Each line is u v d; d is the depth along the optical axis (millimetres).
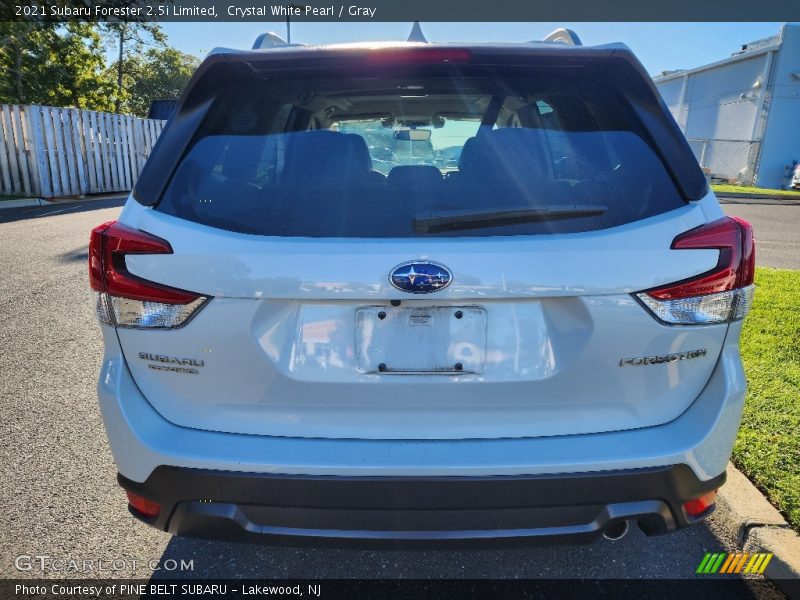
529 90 1892
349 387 1662
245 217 1666
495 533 1692
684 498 1713
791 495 2490
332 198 1681
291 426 1702
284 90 1894
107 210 13070
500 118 2260
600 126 1817
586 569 2266
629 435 1693
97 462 2965
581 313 1617
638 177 1707
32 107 14273
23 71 21547
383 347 1653
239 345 1639
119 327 1706
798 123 24625
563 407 1683
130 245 1659
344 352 1651
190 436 1701
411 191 1678
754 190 22531
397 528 1681
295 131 1827
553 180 1707
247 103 1911
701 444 1674
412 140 2402
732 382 1708
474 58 1801
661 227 1625
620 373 1657
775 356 4023
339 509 1654
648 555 2338
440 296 1579
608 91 1854
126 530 2471
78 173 15977
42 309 5520
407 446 1674
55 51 21984
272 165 1803
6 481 2789
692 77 30641
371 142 2406
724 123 27656
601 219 1640
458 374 1660
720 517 2490
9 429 3283
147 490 1726
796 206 17547
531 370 1658
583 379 1655
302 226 1642
